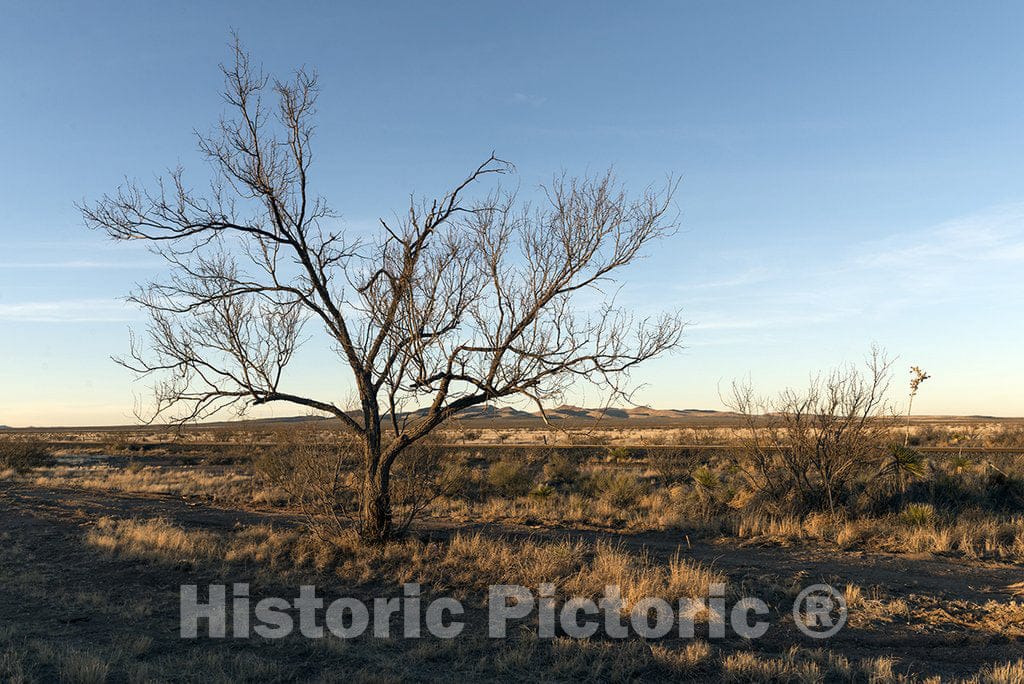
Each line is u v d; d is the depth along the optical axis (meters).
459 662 7.70
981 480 18.14
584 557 12.25
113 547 13.30
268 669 7.33
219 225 12.03
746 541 14.64
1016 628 8.55
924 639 8.30
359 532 13.16
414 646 8.30
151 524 14.94
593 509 18.83
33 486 25.41
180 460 40.91
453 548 12.57
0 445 38.88
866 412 17.28
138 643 7.92
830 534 14.98
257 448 44.00
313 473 14.09
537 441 53.00
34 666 7.09
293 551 12.88
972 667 7.48
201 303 12.19
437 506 18.97
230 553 12.60
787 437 18.17
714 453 33.66
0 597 10.26
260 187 12.02
